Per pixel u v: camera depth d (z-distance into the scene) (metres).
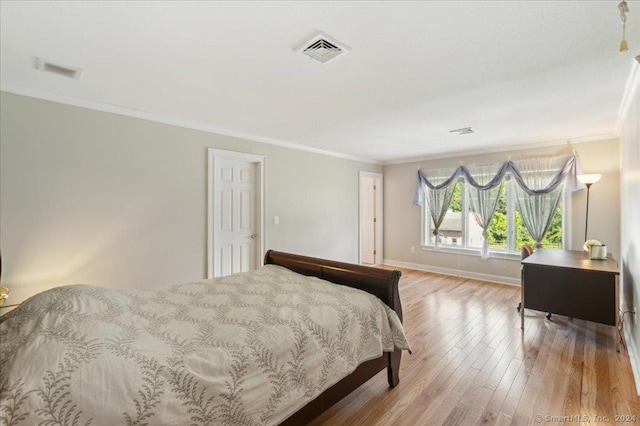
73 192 2.93
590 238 4.30
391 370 2.20
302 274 2.78
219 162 4.06
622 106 3.02
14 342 1.14
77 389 1.02
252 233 4.46
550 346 2.83
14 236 2.65
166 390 1.15
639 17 1.61
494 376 2.34
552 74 2.32
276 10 1.58
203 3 1.53
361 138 4.47
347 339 1.80
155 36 1.83
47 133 2.79
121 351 1.20
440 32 1.77
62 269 2.88
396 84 2.51
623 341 2.89
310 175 5.18
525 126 3.79
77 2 1.52
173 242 3.60
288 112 3.27
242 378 1.34
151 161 3.42
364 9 1.57
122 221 3.22
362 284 2.33
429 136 4.32
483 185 5.27
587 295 2.88
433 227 5.99
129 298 1.87
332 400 1.77
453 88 2.60
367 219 6.77
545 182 4.65
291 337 1.57
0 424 0.90
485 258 5.27
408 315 3.63
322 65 2.19
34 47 1.97
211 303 1.95
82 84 2.56
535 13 1.60
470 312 3.73
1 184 2.59
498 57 2.07
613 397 2.08
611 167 4.16
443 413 1.94
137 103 3.03
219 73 2.33
